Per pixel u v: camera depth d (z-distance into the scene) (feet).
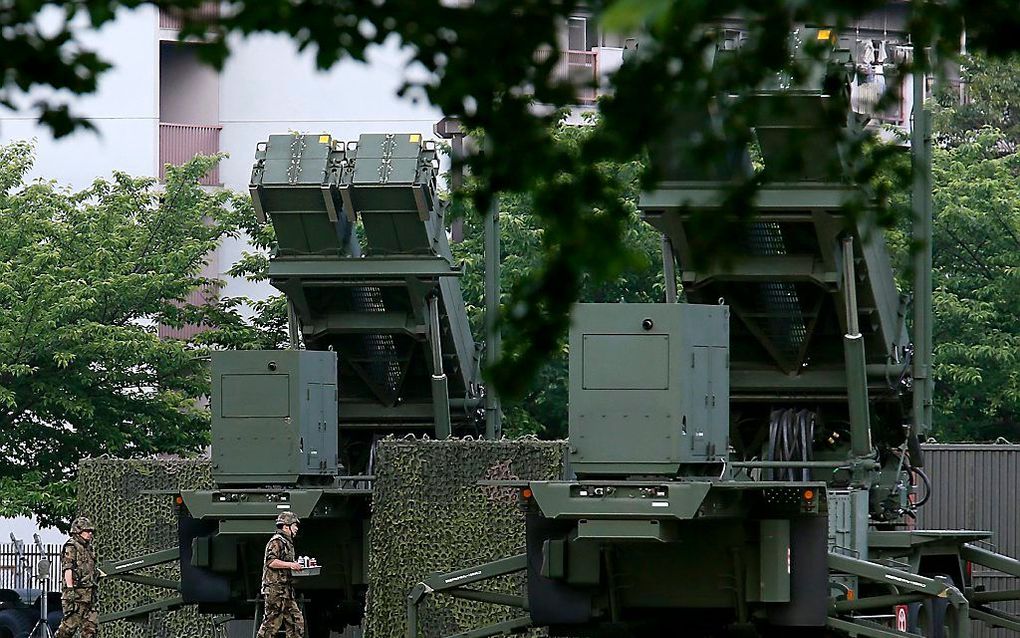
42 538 322.34
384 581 183.62
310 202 185.98
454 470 183.83
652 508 134.72
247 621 226.99
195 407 271.90
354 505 190.08
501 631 152.76
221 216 273.95
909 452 180.75
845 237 157.89
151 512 208.44
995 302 303.89
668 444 138.62
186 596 182.39
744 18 51.67
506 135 53.06
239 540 180.65
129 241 266.36
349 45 50.72
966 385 299.38
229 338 265.13
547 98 52.54
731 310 167.12
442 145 188.55
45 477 257.75
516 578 181.27
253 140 352.69
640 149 52.90
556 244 53.01
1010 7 50.47
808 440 171.32
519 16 50.72
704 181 153.28
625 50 142.31
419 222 187.01
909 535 163.02
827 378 172.24
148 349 250.37
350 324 195.31
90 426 256.52
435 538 183.32
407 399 206.39
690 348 140.05
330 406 184.85
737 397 174.50
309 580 191.11
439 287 193.47
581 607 144.36
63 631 190.39
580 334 140.15
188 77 352.90
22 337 244.42
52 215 262.67
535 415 292.20
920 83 179.22
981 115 365.20
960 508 233.55
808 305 166.09
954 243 311.06
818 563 142.82
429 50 51.65
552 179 53.31
